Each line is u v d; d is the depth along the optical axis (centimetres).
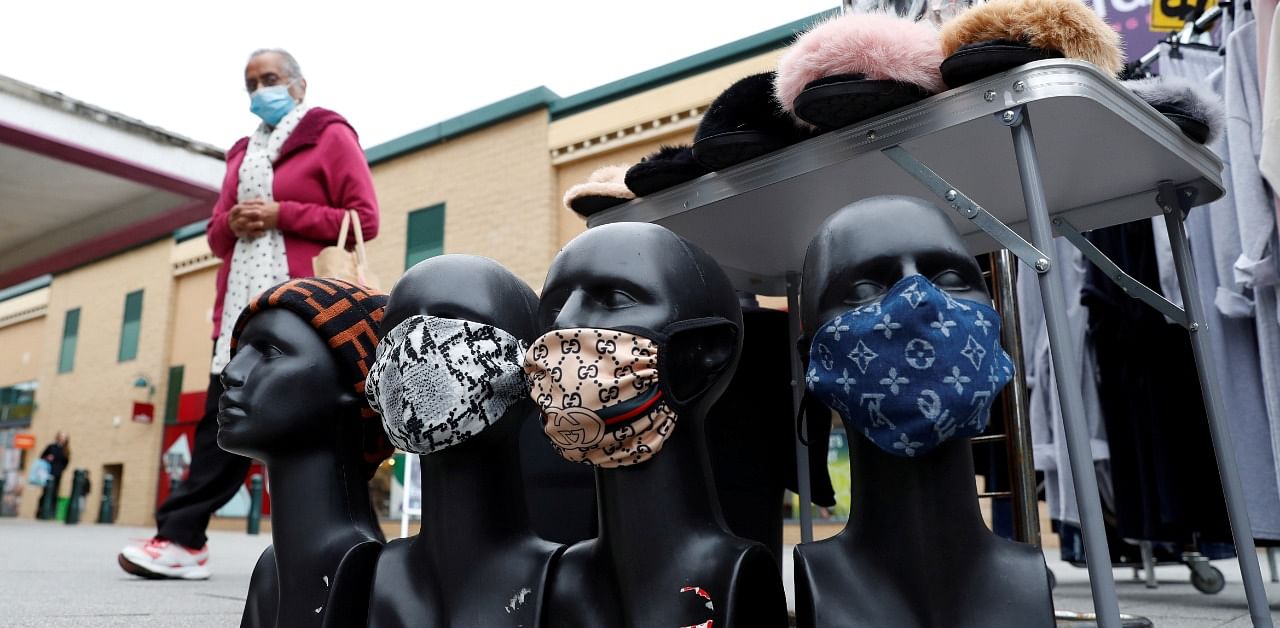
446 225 1130
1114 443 326
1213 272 293
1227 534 291
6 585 346
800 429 137
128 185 875
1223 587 380
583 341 120
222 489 383
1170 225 179
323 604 147
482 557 135
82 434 1862
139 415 1684
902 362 110
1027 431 228
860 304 115
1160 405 302
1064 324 129
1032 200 133
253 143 358
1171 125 157
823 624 113
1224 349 290
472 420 132
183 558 376
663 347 120
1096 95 134
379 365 138
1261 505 278
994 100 136
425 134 1166
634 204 203
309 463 154
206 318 1673
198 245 1688
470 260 142
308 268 331
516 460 142
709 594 118
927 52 143
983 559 113
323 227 331
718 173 182
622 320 121
